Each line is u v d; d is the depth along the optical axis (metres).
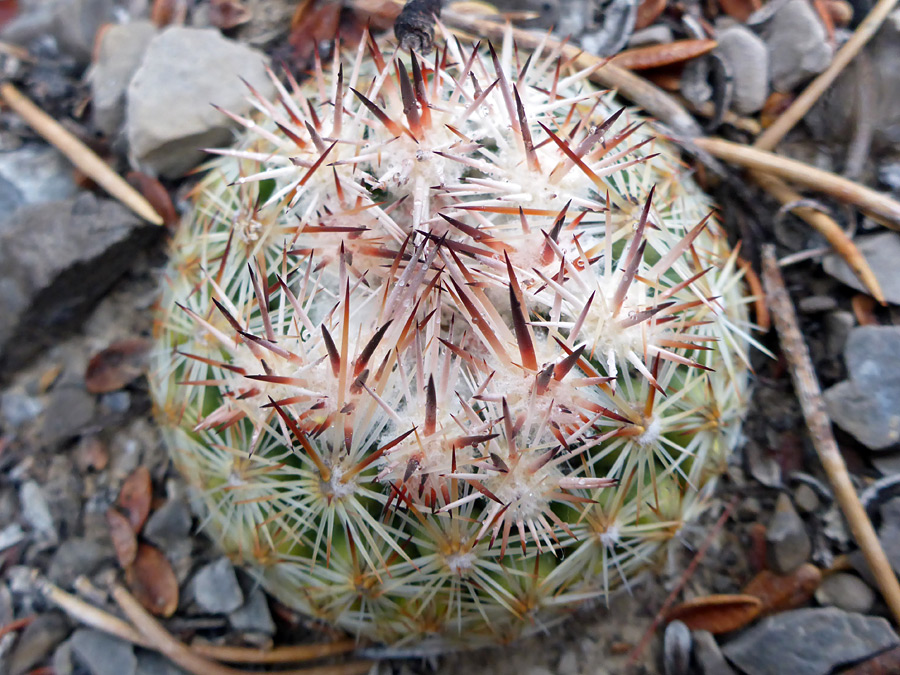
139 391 0.11
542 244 0.07
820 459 0.09
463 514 0.07
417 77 0.07
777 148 0.11
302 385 0.07
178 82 0.11
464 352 0.06
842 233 0.10
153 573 0.10
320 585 0.08
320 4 0.11
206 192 0.09
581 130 0.08
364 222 0.07
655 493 0.07
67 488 0.10
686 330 0.08
